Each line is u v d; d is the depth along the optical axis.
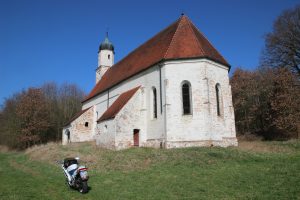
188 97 25.80
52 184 12.98
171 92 25.72
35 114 52.47
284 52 39.34
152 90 28.00
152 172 15.93
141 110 28.70
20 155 32.59
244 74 46.78
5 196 10.44
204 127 24.86
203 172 15.15
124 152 24.03
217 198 10.16
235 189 11.30
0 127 57.19
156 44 31.59
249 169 15.09
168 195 10.80
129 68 34.44
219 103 26.81
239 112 45.88
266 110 40.41
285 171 13.66
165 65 26.28
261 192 10.57
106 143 28.59
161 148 25.20
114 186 12.59
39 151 30.50
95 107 41.50
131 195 10.91
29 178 14.73
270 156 19.50
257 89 43.06
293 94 34.59
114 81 36.38
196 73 25.84
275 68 40.41
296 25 38.06
